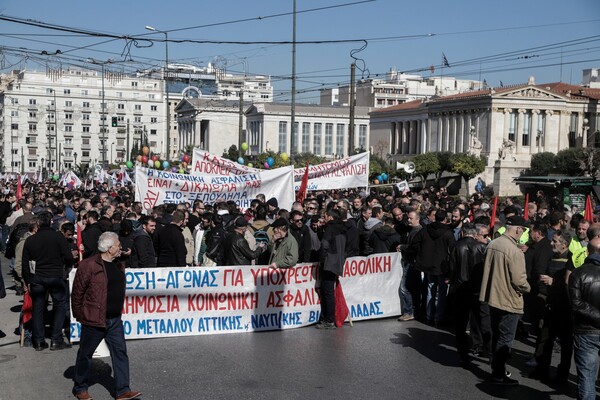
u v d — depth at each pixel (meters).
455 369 9.55
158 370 9.30
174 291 11.16
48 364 9.69
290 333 11.59
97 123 126.56
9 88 123.88
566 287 8.81
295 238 12.47
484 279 9.02
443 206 17.36
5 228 20.84
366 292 12.66
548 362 9.16
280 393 8.34
